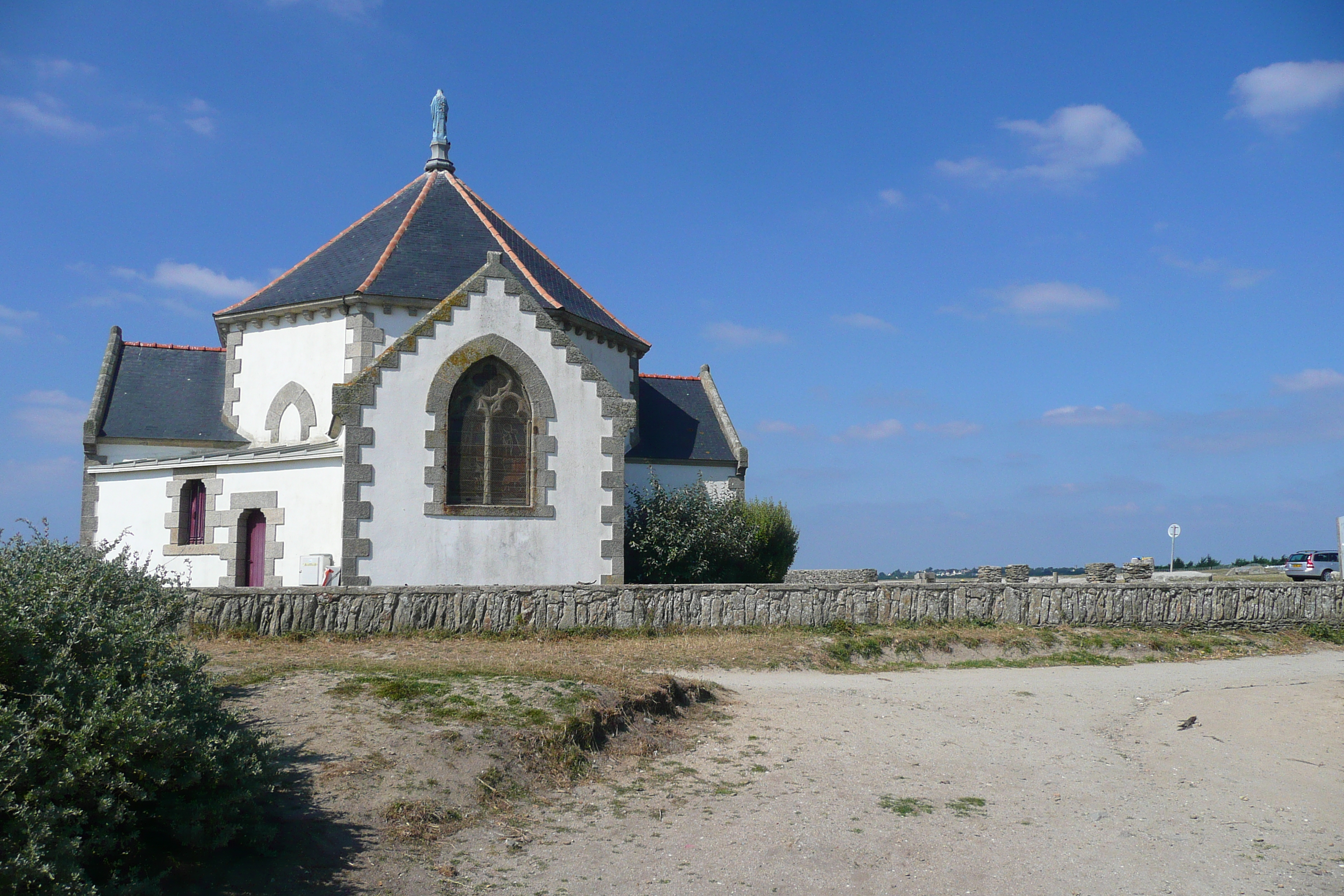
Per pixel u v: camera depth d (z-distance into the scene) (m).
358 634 17.38
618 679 12.68
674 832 8.71
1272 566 56.47
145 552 23.58
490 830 8.45
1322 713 14.48
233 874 6.93
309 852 7.45
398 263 25.20
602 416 22.00
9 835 5.61
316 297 24.25
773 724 12.70
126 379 27.02
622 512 21.95
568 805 9.25
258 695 10.85
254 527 22.20
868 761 11.15
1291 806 10.22
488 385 21.38
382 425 20.22
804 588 20.50
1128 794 10.45
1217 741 12.90
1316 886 8.08
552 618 18.73
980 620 21.59
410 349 20.56
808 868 8.01
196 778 6.76
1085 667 19.48
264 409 25.05
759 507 28.05
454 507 20.58
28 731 6.05
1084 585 22.41
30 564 8.43
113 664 6.96
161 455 25.09
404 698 10.90
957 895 7.63
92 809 6.27
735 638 19.28
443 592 18.12
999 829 9.09
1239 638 22.83
